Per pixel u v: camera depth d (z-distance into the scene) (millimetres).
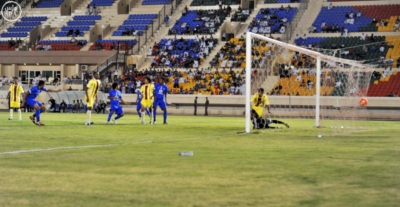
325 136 26078
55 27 86312
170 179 11977
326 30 71312
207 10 81188
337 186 11188
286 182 11664
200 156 16625
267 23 74688
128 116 52188
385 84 61438
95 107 60875
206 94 65375
